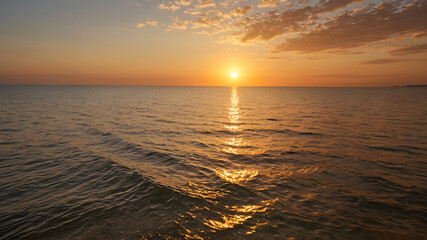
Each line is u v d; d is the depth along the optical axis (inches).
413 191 301.7
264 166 405.7
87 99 2426.2
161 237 199.8
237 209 251.6
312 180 339.9
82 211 242.8
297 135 682.8
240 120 1013.2
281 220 229.6
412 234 208.8
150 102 2145.7
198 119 1039.6
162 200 270.1
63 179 333.1
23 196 277.7
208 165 409.4
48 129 731.4
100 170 371.2
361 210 252.1
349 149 520.1
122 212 242.1
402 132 717.9
